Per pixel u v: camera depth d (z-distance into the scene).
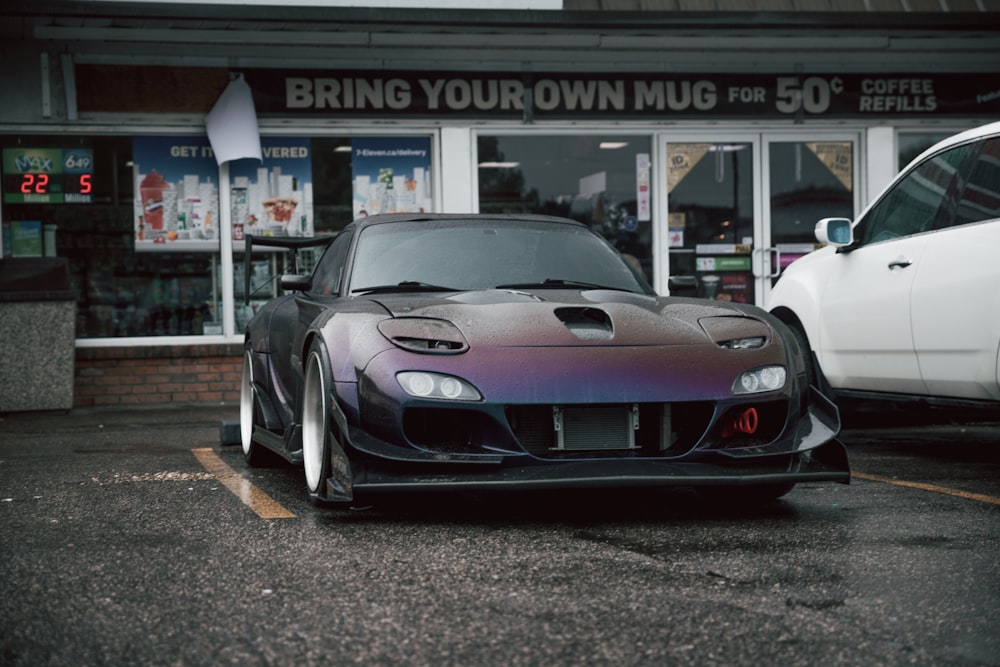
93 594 2.66
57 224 8.95
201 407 8.79
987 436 6.49
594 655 2.15
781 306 6.17
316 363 3.92
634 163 9.73
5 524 3.62
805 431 3.69
